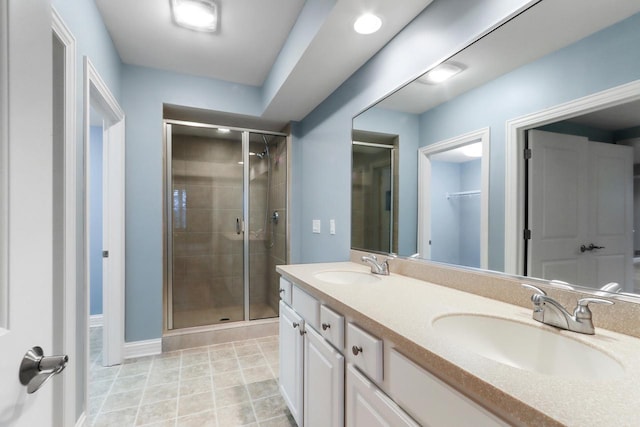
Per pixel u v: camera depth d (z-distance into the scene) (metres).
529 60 1.09
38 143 0.60
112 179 2.35
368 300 1.16
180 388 2.05
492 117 1.23
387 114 1.81
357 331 1.05
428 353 0.72
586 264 0.93
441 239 1.47
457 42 1.34
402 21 1.60
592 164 0.92
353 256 2.19
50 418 0.63
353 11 1.51
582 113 0.94
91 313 3.14
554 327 0.89
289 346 1.72
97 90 1.79
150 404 1.87
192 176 3.05
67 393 1.33
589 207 0.92
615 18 0.87
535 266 1.07
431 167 1.53
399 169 1.74
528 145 1.09
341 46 1.82
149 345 2.54
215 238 3.14
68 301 1.33
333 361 1.21
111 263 2.35
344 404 1.17
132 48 2.28
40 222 0.61
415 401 0.78
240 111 2.94
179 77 2.69
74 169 1.38
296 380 1.60
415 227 1.64
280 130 3.60
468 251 1.34
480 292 1.24
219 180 3.15
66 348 1.31
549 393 0.54
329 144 2.55
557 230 1.00
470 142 1.32
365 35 1.72
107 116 2.26
